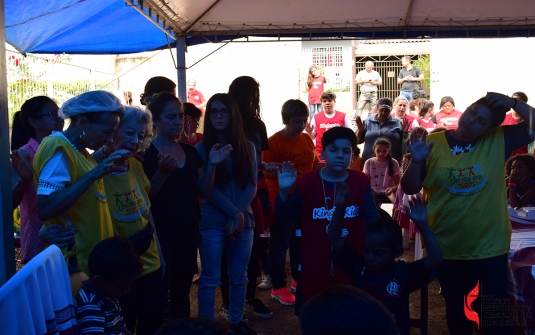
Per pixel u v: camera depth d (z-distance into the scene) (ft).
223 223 12.75
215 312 15.75
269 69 54.70
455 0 21.47
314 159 16.71
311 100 49.44
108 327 8.12
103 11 21.68
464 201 10.77
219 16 22.94
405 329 9.39
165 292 11.50
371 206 10.89
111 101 8.57
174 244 11.57
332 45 63.31
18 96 30.14
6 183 7.81
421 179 11.05
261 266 18.67
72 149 8.47
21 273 6.14
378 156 21.13
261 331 14.38
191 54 54.19
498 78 48.85
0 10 7.76
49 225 8.55
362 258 9.95
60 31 23.47
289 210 10.83
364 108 51.85
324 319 4.48
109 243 8.21
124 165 9.77
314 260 10.80
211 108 12.62
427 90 63.10
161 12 20.30
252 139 14.24
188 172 11.63
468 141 10.85
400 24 23.79
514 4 21.66
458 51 50.31
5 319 5.74
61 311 6.95
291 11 22.59
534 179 15.20
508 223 10.97
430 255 9.24
